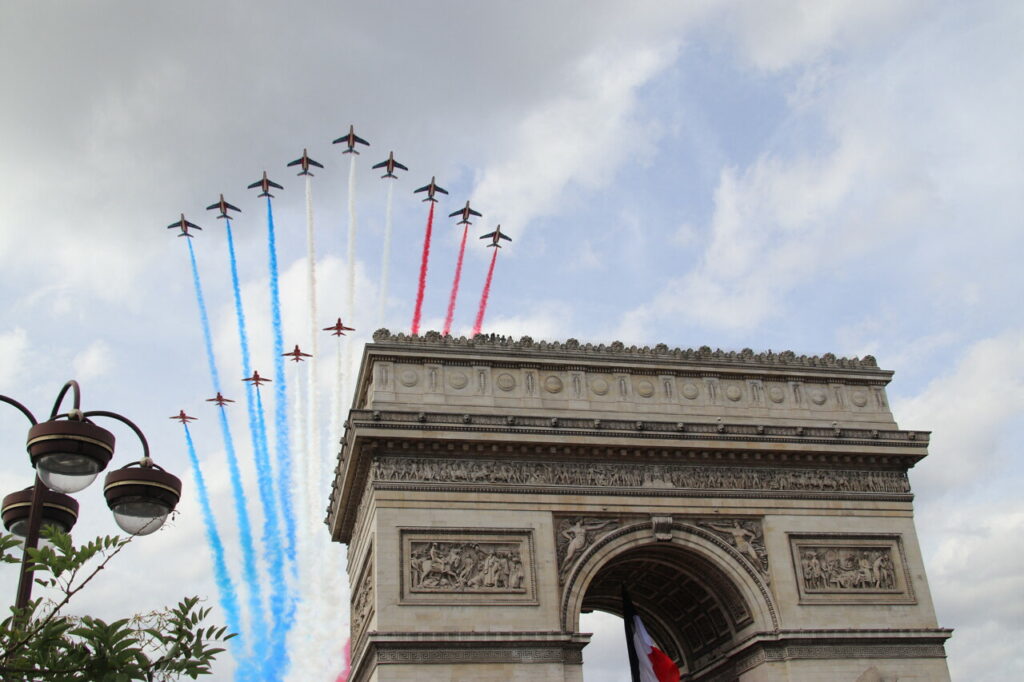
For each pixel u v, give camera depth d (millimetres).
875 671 81688
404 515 78812
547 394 86875
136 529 29562
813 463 89250
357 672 85250
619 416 87250
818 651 82000
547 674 75875
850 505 88438
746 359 93250
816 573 85125
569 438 83438
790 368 93188
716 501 85625
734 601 85250
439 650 74812
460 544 79125
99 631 23078
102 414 29188
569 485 83125
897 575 86875
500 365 87188
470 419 81938
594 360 89062
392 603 75750
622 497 83812
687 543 83688
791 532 86062
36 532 27656
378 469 80062
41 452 27422
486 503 80812
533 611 77938
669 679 88375
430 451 81688
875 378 94875
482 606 77250
